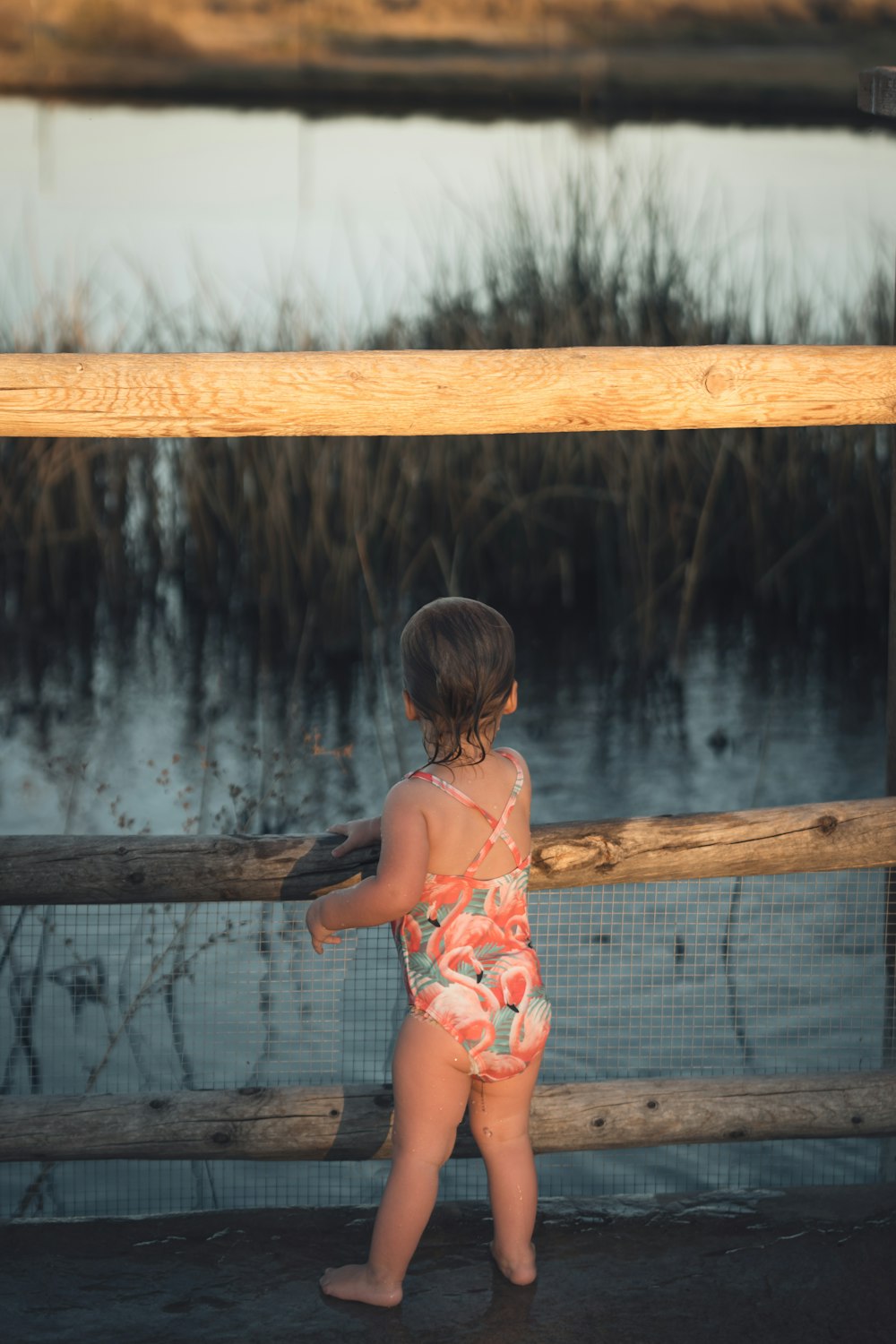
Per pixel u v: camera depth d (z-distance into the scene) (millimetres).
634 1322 2422
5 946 3861
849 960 3830
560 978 3752
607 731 6328
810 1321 2428
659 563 7934
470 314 7992
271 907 3863
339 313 8227
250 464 7625
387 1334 2383
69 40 21266
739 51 20938
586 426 2641
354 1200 3094
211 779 5645
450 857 2393
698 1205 2797
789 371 2660
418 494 7820
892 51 21625
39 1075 3400
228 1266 2586
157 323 8047
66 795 5461
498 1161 2500
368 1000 3658
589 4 21672
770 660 7270
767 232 10406
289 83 21406
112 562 7805
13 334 7875
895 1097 2848
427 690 2400
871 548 7805
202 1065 3436
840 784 5766
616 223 8500
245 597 7773
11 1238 2662
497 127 18812
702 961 3834
